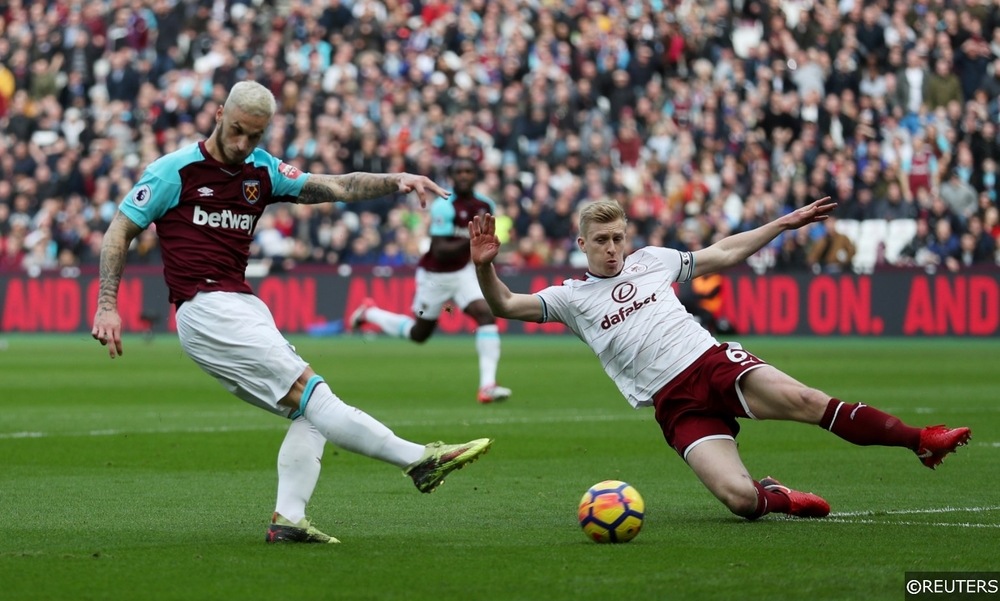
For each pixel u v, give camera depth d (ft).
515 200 167.94
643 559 34.65
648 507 45.11
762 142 171.94
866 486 50.24
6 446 63.98
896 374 108.88
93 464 57.57
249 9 201.26
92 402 88.79
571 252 165.58
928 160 163.84
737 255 44.09
